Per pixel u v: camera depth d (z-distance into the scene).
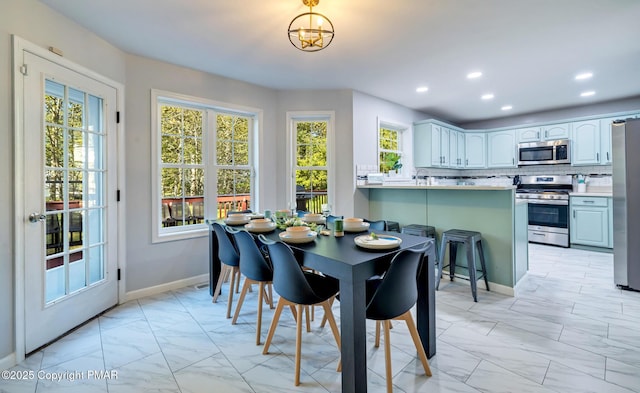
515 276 3.06
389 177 4.78
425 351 1.96
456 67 3.37
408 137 5.15
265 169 4.01
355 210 4.15
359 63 3.25
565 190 5.25
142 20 2.37
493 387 1.67
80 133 2.47
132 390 1.69
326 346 2.14
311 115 4.12
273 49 2.90
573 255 4.49
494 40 2.73
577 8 2.22
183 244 3.37
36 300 2.08
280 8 2.21
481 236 3.20
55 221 2.27
